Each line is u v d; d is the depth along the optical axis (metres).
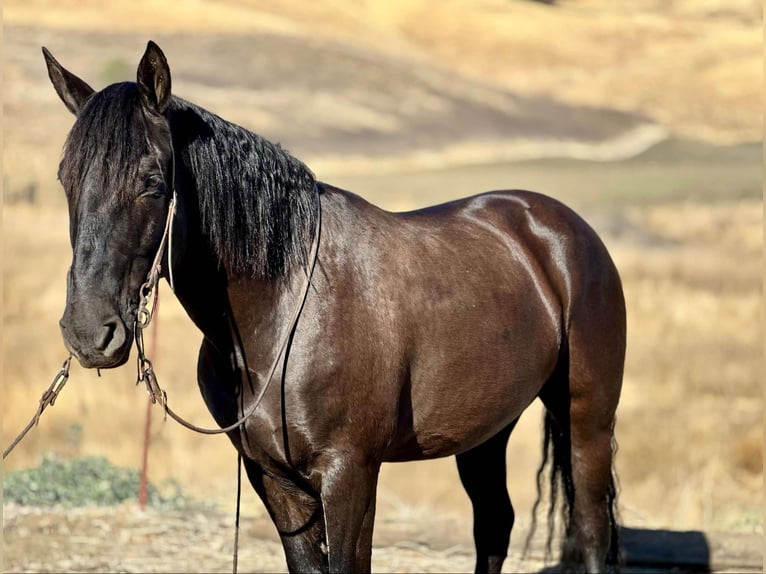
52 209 29.23
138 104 4.72
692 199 42.59
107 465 10.08
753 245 30.08
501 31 130.50
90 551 8.20
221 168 5.11
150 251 4.68
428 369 5.59
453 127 80.00
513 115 88.19
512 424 6.72
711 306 20.62
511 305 6.02
